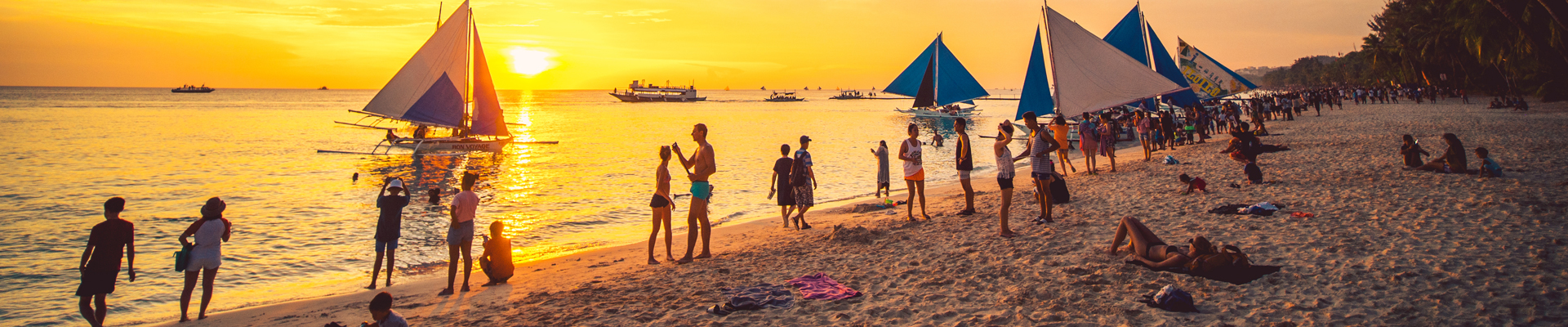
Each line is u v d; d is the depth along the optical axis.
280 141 42.12
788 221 12.06
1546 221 7.96
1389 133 23.98
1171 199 11.73
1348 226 8.37
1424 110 40.75
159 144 38.97
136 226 14.43
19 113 80.88
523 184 21.28
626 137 46.81
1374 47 92.62
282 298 8.39
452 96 37.41
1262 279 6.17
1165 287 5.66
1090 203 11.88
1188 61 45.88
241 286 9.24
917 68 69.69
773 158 29.70
